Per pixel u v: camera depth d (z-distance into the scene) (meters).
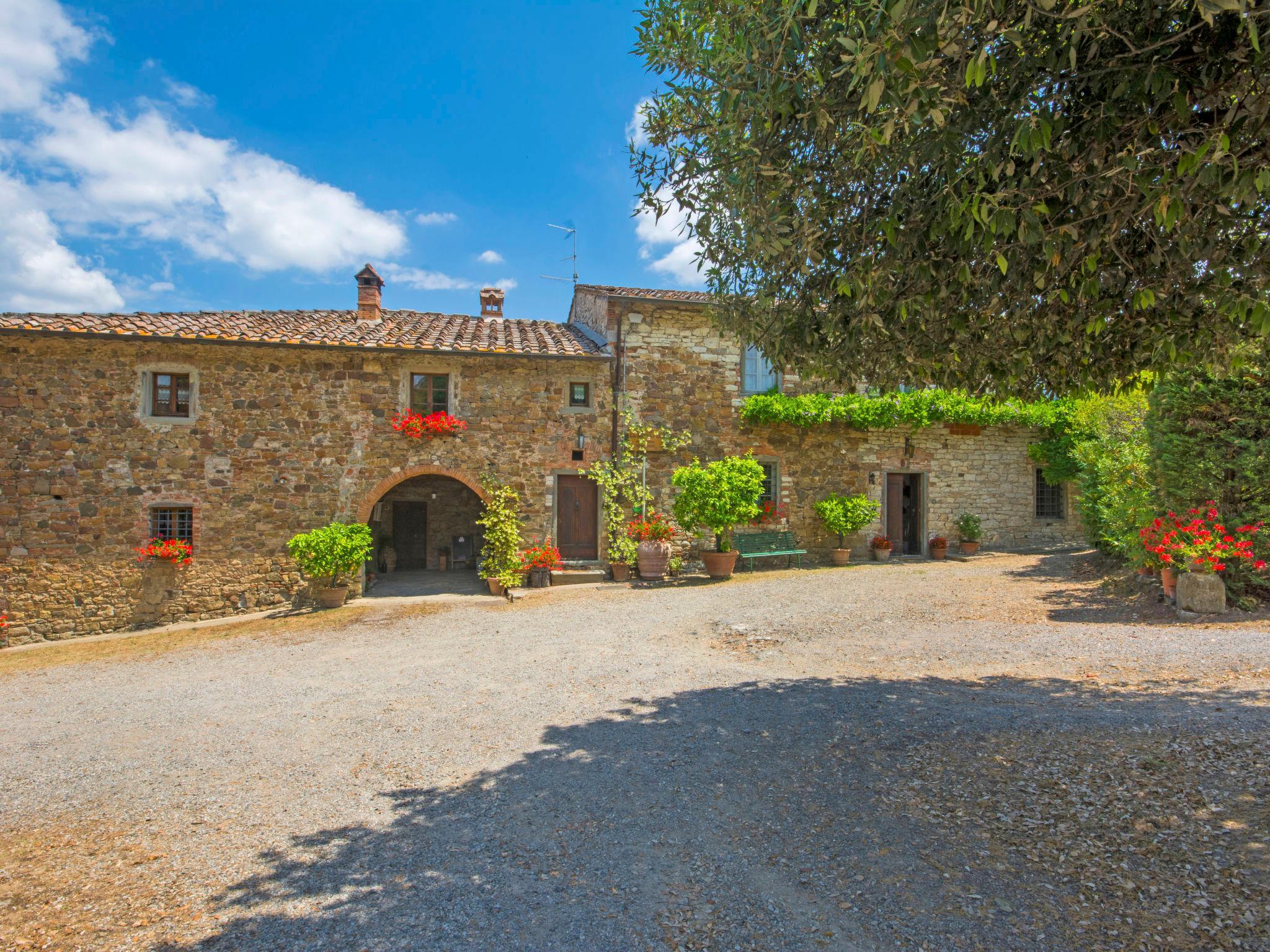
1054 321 3.88
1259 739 3.74
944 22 2.54
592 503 13.30
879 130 2.93
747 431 14.04
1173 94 2.67
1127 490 9.30
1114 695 4.92
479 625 9.66
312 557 11.28
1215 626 6.81
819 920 2.64
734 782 3.96
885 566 13.51
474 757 4.65
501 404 12.72
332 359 12.09
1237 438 7.39
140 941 2.73
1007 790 3.53
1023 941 2.41
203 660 8.62
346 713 5.84
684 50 4.24
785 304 4.45
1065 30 2.73
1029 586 10.20
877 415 14.25
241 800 4.14
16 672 8.57
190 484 11.45
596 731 5.00
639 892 2.92
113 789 4.42
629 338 13.34
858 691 5.52
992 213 3.13
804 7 3.36
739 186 3.99
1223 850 2.78
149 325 11.56
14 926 2.88
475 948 2.59
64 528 10.93
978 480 15.54
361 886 3.09
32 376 10.88
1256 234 2.97
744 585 11.70
